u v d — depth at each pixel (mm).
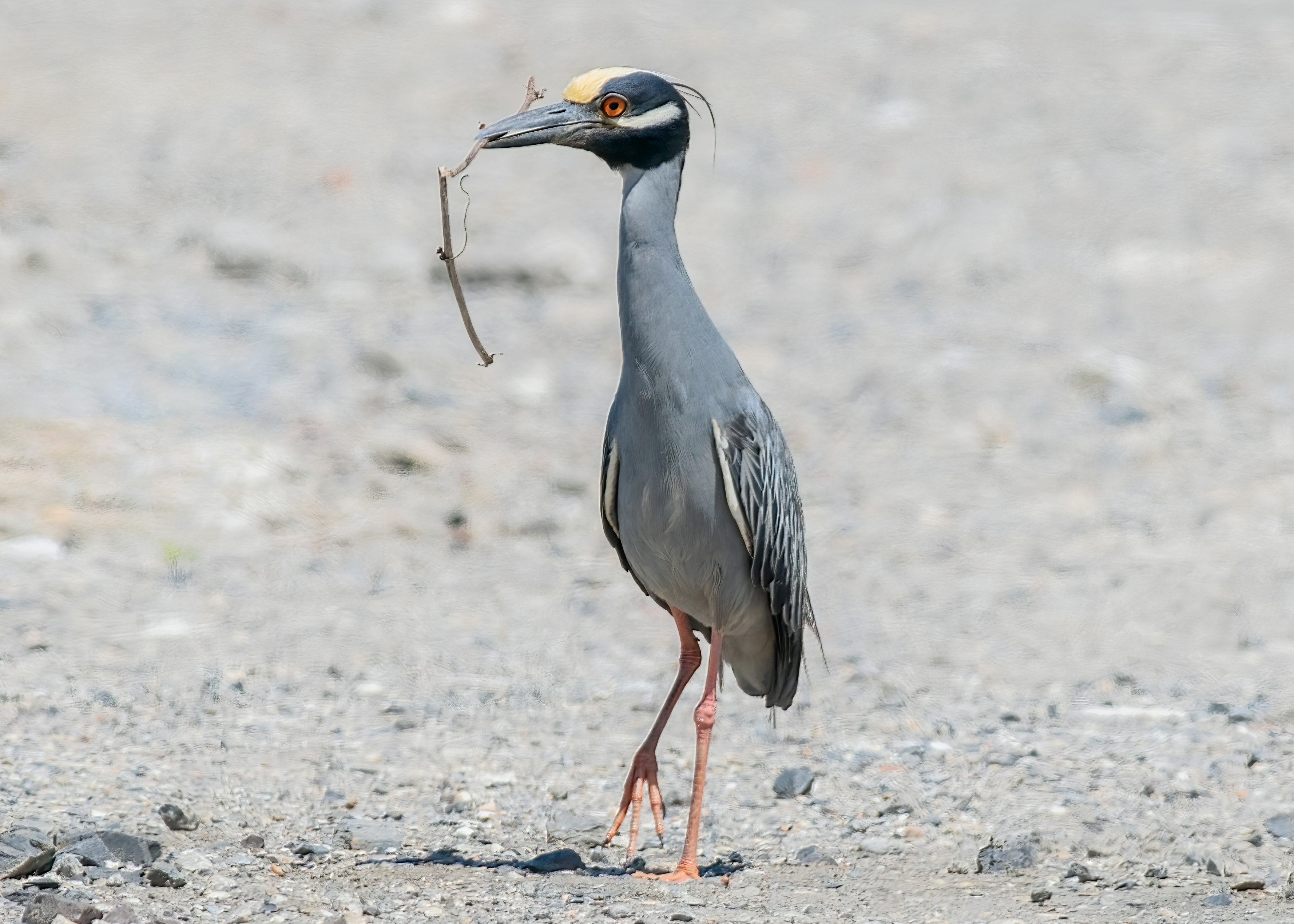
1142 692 11719
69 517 14992
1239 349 20938
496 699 11539
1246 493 16781
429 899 7715
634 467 8242
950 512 16391
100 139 26938
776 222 25391
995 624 13383
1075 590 14203
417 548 15219
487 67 29922
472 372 19891
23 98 28266
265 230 23797
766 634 8914
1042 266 23859
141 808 9070
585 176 27281
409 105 28688
